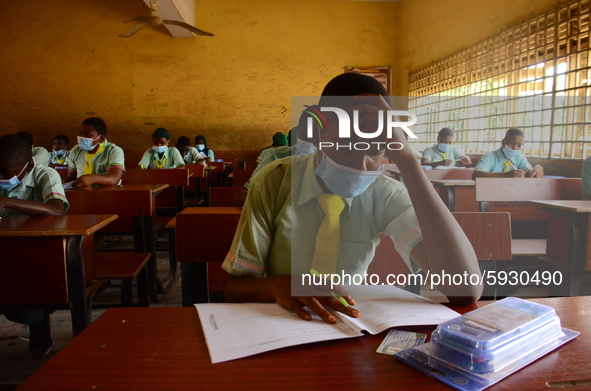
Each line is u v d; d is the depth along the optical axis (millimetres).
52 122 7703
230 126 7934
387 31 7910
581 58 3629
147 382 463
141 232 2250
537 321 527
